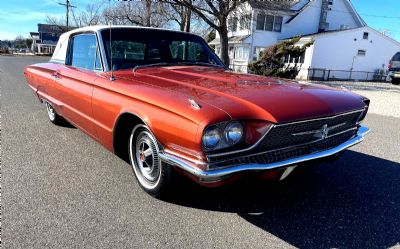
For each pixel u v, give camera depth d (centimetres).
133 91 303
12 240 246
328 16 3284
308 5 3131
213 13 1909
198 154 238
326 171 407
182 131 244
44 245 242
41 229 262
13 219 274
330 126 300
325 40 2750
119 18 2925
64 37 496
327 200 329
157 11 2492
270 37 3102
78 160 412
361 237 269
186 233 265
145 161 317
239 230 272
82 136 516
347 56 2864
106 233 260
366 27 2848
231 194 331
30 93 958
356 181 378
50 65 507
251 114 249
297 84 342
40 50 7450
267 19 3055
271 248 251
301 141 281
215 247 249
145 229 268
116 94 324
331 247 254
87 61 404
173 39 433
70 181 351
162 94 279
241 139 248
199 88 295
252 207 310
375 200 333
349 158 463
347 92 353
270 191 343
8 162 398
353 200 331
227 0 1902
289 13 3094
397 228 283
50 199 310
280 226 281
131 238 255
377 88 1997
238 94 277
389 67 2809
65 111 452
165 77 341
